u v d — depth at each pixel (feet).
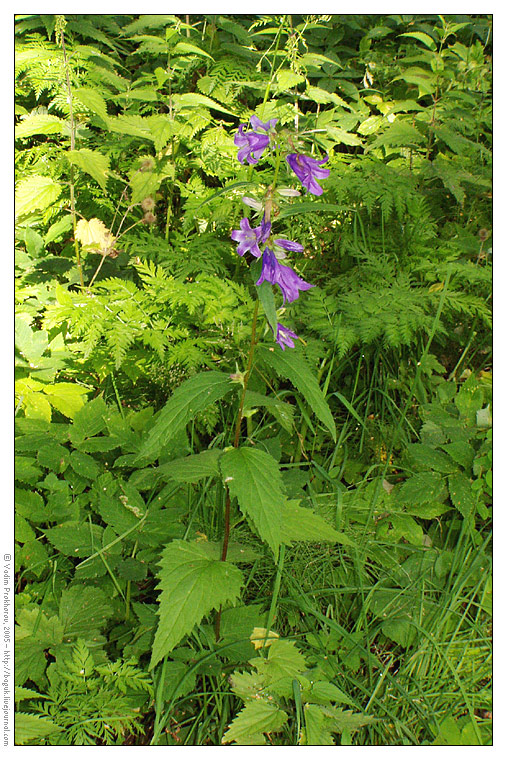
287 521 6.68
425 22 16.33
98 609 7.08
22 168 11.33
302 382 5.79
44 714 6.43
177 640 5.52
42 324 10.42
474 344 11.55
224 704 6.90
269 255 5.11
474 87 14.94
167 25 12.73
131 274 11.05
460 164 12.68
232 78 12.36
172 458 8.36
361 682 7.36
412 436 10.27
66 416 9.18
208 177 12.78
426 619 7.99
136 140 11.75
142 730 6.48
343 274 11.50
